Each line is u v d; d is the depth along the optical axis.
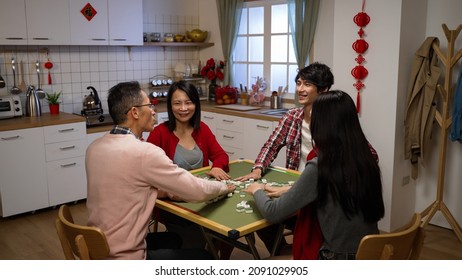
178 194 1.96
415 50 3.68
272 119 4.45
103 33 4.67
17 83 4.55
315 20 4.55
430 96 3.53
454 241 3.67
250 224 1.91
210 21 5.79
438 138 3.84
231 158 5.01
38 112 4.46
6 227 3.96
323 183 1.74
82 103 5.01
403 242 1.67
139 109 1.98
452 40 3.41
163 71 5.68
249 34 5.42
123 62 5.29
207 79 5.98
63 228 1.86
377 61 3.64
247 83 5.55
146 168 1.87
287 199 1.83
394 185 3.74
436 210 3.66
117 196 1.86
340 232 1.77
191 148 2.82
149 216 1.95
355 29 3.73
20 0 4.10
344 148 1.72
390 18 3.51
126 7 4.82
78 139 4.41
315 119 1.78
